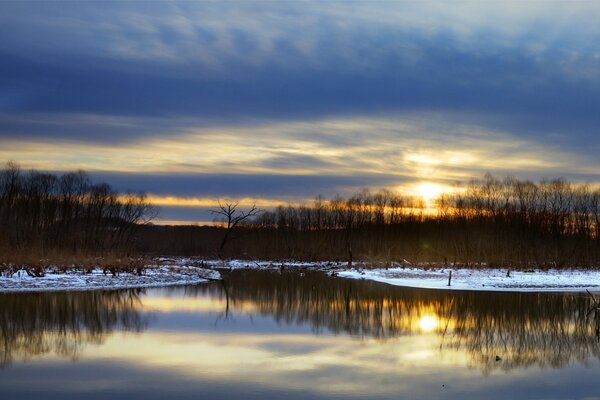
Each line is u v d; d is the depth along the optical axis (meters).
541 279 50.00
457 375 16.31
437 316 29.67
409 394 14.21
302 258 86.00
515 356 19.33
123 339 21.62
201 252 92.75
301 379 15.57
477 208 86.94
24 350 19.45
